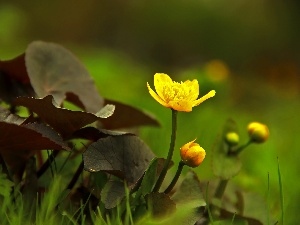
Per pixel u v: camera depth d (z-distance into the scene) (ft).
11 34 10.42
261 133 2.30
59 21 19.33
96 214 2.13
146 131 3.25
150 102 4.86
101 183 2.16
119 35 19.47
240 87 8.32
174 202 2.05
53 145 2.10
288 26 18.52
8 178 2.17
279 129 4.78
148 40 19.19
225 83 5.49
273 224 2.39
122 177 2.11
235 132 2.34
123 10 19.49
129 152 2.14
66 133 2.19
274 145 3.69
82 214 2.07
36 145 2.12
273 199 2.87
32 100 2.13
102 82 6.86
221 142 2.31
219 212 2.26
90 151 2.10
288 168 3.16
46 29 19.21
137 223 2.07
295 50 18.52
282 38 18.52
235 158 2.31
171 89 2.05
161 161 2.14
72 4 19.42
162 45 19.04
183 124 4.11
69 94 2.46
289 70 10.21
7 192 2.10
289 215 2.57
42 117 2.18
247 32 18.51
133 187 2.08
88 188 2.24
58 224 2.12
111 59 10.75
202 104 4.88
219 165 2.29
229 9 18.74
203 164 3.11
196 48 18.75
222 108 5.49
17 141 2.10
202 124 4.29
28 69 2.38
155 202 2.06
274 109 7.16
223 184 2.32
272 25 18.56
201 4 18.79
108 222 2.03
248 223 2.26
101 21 19.53
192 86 2.08
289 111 6.03
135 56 19.15
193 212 2.09
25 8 18.95
